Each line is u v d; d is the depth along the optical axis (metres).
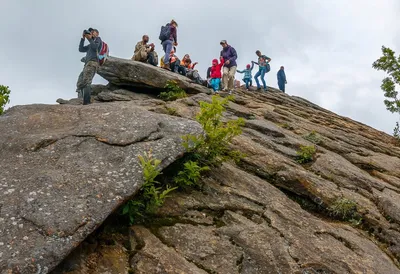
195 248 4.77
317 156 9.19
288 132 11.22
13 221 4.01
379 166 10.29
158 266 4.30
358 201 7.29
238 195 6.16
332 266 5.02
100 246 4.41
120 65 13.77
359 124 19.78
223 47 18.89
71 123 6.44
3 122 6.45
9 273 3.48
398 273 5.31
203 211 5.55
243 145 8.29
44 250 3.74
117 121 6.32
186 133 6.16
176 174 5.91
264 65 21.11
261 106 14.48
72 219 4.13
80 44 10.92
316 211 7.04
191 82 15.05
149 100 11.14
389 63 22.92
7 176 4.76
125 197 4.66
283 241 5.30
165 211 5.27
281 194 6.85
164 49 17.58
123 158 5.30
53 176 4.73
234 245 5.00
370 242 6.14
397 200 7.79
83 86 10.66
